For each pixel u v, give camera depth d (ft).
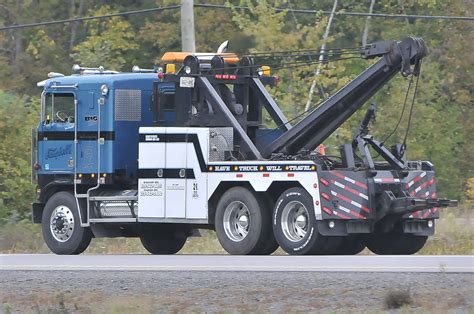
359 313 111.86
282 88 335.67
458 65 380.58
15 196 299.58
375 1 398.62
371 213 172.76
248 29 331.77
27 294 132.77
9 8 431.02
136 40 414.41
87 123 198.59
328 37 354.13
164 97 193.98
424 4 390.21
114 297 125.59
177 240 208.74
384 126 345.10
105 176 195.83
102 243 237.66
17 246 233.96
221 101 186.80
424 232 181.47
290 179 173.37
